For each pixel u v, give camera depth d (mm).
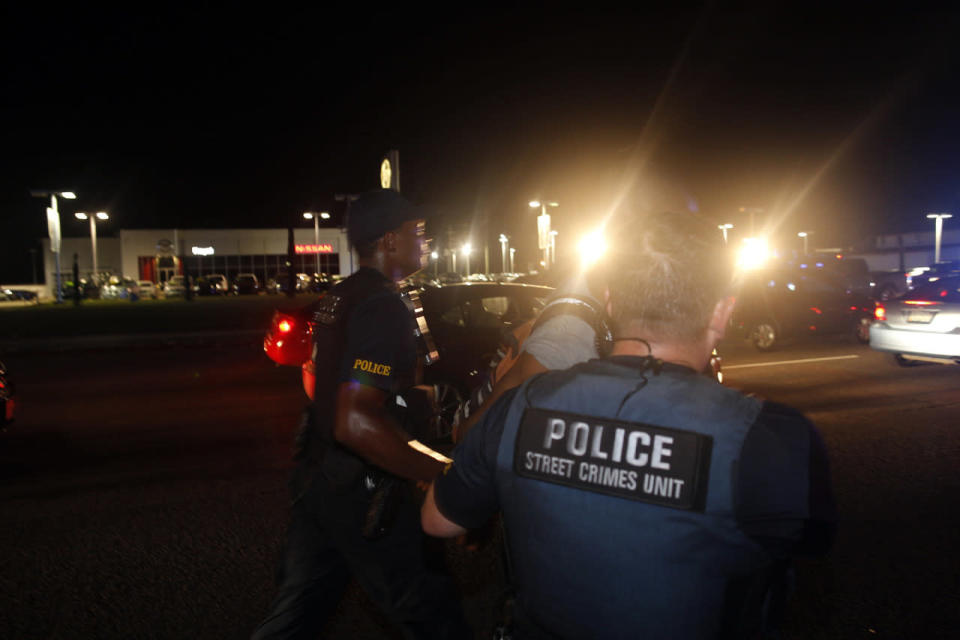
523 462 1358
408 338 2174
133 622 3510
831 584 3846
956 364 11055
